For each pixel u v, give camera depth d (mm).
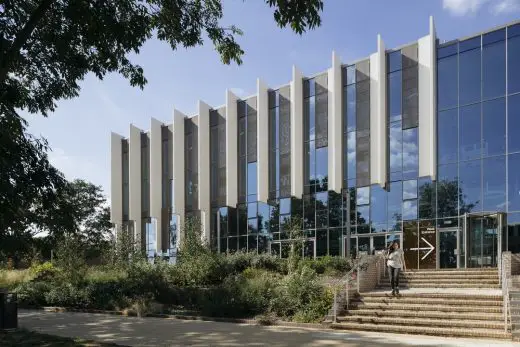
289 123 31969
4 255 15586
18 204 13203
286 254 30172
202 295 18828
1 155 12570
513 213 22672
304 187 30875
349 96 29266
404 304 14367
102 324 15617
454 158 24781
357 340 11430
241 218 34156
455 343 10844
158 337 12414
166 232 38875
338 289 15312
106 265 30141
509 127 23172
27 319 17672
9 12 11219
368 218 27750
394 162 27016
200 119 36156
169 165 39500
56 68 14531
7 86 12828
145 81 13766
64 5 11438
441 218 24938
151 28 12938
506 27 23672
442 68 25609
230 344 11141
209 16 13094
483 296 13578
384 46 27531
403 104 26844
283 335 12383
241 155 34781
